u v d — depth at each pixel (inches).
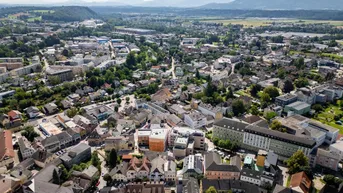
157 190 7322.8
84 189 7495.1
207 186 7406.5
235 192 7357.3
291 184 7628.0
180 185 7500.0
